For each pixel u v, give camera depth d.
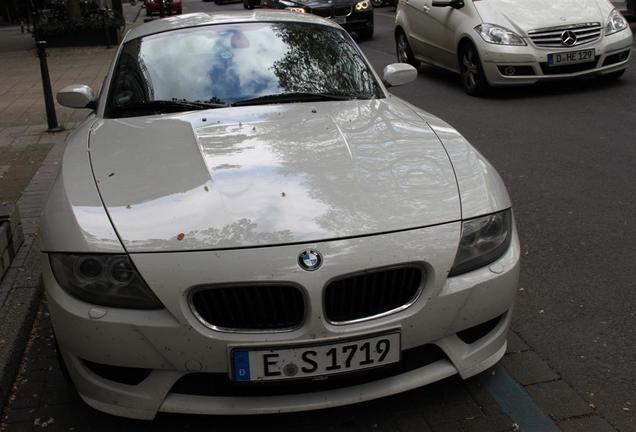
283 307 2.39
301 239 2.42
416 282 2.53
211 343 2.37
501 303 2.68
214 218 2.50
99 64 15.33
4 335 3.32
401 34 11.55
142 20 30.25
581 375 3.02
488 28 8.72
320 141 3.04
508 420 2.72
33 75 13.88
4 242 4.09
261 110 3.52
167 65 3.92
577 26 8.41
